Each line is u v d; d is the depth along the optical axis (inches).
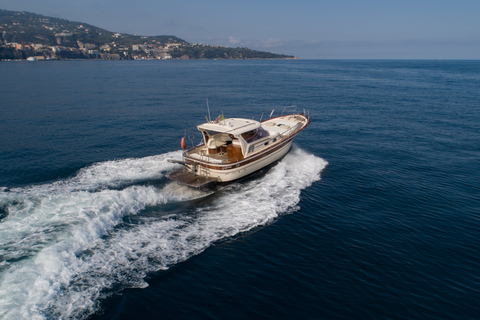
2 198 541.0
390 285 395.9
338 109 1633.9
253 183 697.0
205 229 500.7
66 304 334.0
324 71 5369.1
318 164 821.9
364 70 5743.1
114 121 1248.2
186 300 361.1
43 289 346.3
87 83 2684.5
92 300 344.5
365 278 407.5
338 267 428.5
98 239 448.8
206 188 660.7
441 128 1226.6
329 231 515.8
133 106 1590.8
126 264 405.4
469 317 348.2
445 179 738.8
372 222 546.9
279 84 2940.5
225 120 755.4
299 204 603.2
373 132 1166.3
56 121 1225.4
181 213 547.2
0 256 390.9
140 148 916.6
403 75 4365.2
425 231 520.4
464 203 619.2
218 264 423.5
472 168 808.3
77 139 991.6
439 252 465.1
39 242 422.9
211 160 687.1
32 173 706.8
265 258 441.7
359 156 899.4
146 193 581.3
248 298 369.7
